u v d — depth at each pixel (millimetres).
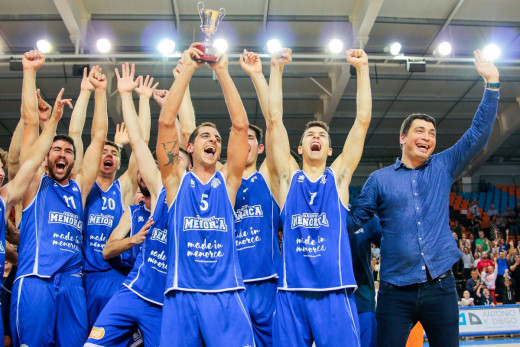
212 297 3514
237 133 3799
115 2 12922
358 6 13359
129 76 4508
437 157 4062
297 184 4148
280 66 4359
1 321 3879
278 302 3951
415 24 14023
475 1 13242
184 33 14273
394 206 3881
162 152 3752
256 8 13227
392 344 3699
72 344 4301
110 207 5145
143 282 4113
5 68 14914
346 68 14383
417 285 3666
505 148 23453
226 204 3799
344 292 3855
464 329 10188
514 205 22812
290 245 3994
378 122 19984
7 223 4840
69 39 14211
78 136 5047
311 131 4277
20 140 4863
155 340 3975
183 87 3691
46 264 4270
